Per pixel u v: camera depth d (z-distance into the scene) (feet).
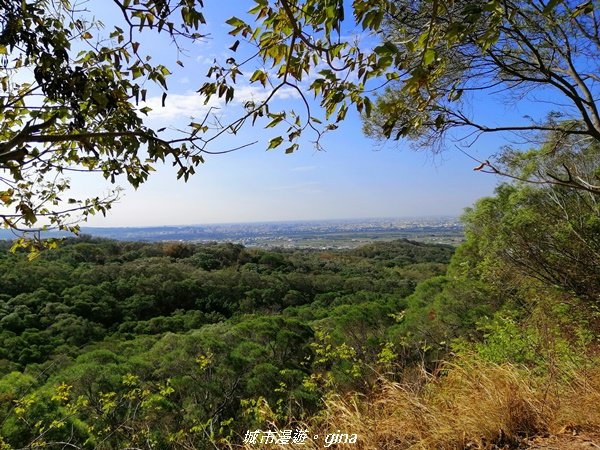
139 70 5.56
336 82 4.56
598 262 17.30
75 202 6.90
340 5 3.71
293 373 24.95
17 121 6.06
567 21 10.21
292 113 4.94
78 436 17.29
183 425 20.79
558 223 18.85
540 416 8.32
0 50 5.98
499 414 8.29
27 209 5.36
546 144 14.16
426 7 6.81
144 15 4.54
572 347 13.37
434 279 39.24
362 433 8.38
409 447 7.79
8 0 5.45
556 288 18.58
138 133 4.22
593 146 14.24
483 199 23.53
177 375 26.96
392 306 39.37
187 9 4.32
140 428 18.94
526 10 9.86
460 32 4.17
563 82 9.72
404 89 4.24
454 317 26.08
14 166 4.32
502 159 14.57
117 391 23.32
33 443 11.27
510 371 10.01
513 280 23.56
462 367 11.65
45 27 5.72
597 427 7.86
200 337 33.73
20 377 22.75
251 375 26.27
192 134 4.65
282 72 4.83
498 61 9.78
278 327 34.73
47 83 5.55
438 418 8.39
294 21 3.86
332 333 31.45
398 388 10.35
